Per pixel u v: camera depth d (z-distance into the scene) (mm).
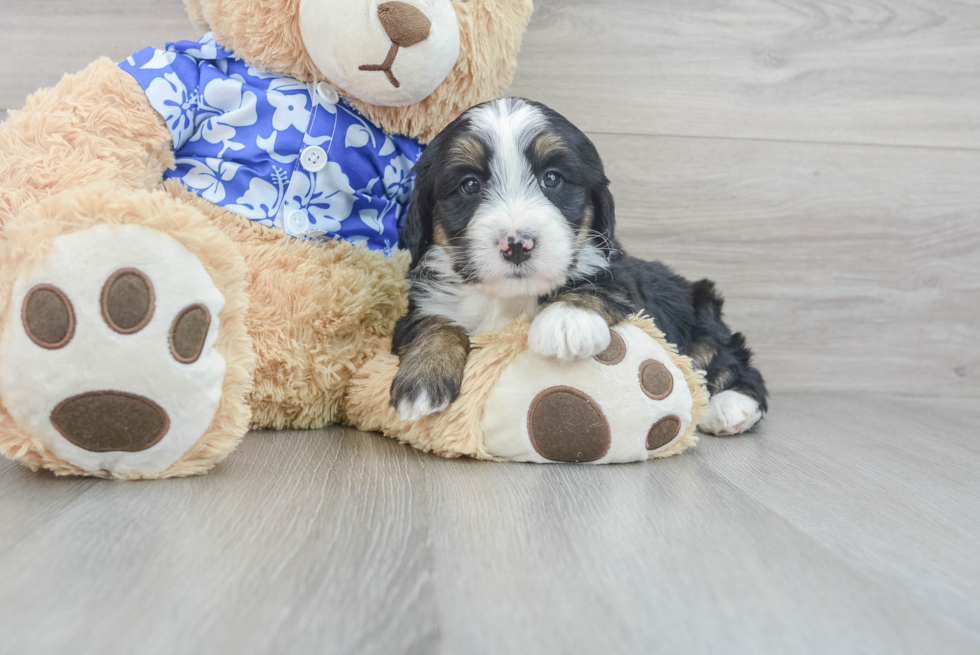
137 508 576
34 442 600
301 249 757
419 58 723
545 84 945
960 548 566
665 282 854
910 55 990
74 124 695
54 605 480
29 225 587
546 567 523
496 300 736
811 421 883
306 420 764
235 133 757
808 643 473
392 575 512
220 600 488
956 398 1028
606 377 676
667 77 959
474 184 710
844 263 1010
